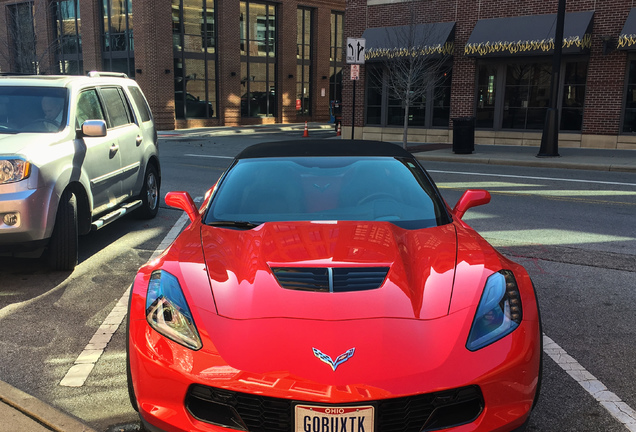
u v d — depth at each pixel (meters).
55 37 35.94
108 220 6.29
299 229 3.25
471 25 19.56
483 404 2.35
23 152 4.85
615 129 17.69
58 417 2.90
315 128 33.88
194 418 2.40
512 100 19.55
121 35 32.03
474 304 2.58
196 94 33.19
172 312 2.61
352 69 15.90
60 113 5.74
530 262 5.93
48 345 3.91
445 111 20.92
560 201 9.55
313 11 39.38
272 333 2.40
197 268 2.89
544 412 3.06
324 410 2.21
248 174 3.93
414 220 3.51
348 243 3.06
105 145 6.30
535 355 2.54
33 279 5.33
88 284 5.20
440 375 2.28
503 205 9.18
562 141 18.61
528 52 17.78
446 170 13.84
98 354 3.77
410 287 2.69
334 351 2.30
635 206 9.12
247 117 36.44
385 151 4.23
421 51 18.72
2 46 37.34
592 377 3.45
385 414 2.26
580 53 17.78
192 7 32.28
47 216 4.96
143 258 6.07
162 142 23.66
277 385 2.25
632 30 16.44
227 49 34.00
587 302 4.76
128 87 7.65
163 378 2.43
